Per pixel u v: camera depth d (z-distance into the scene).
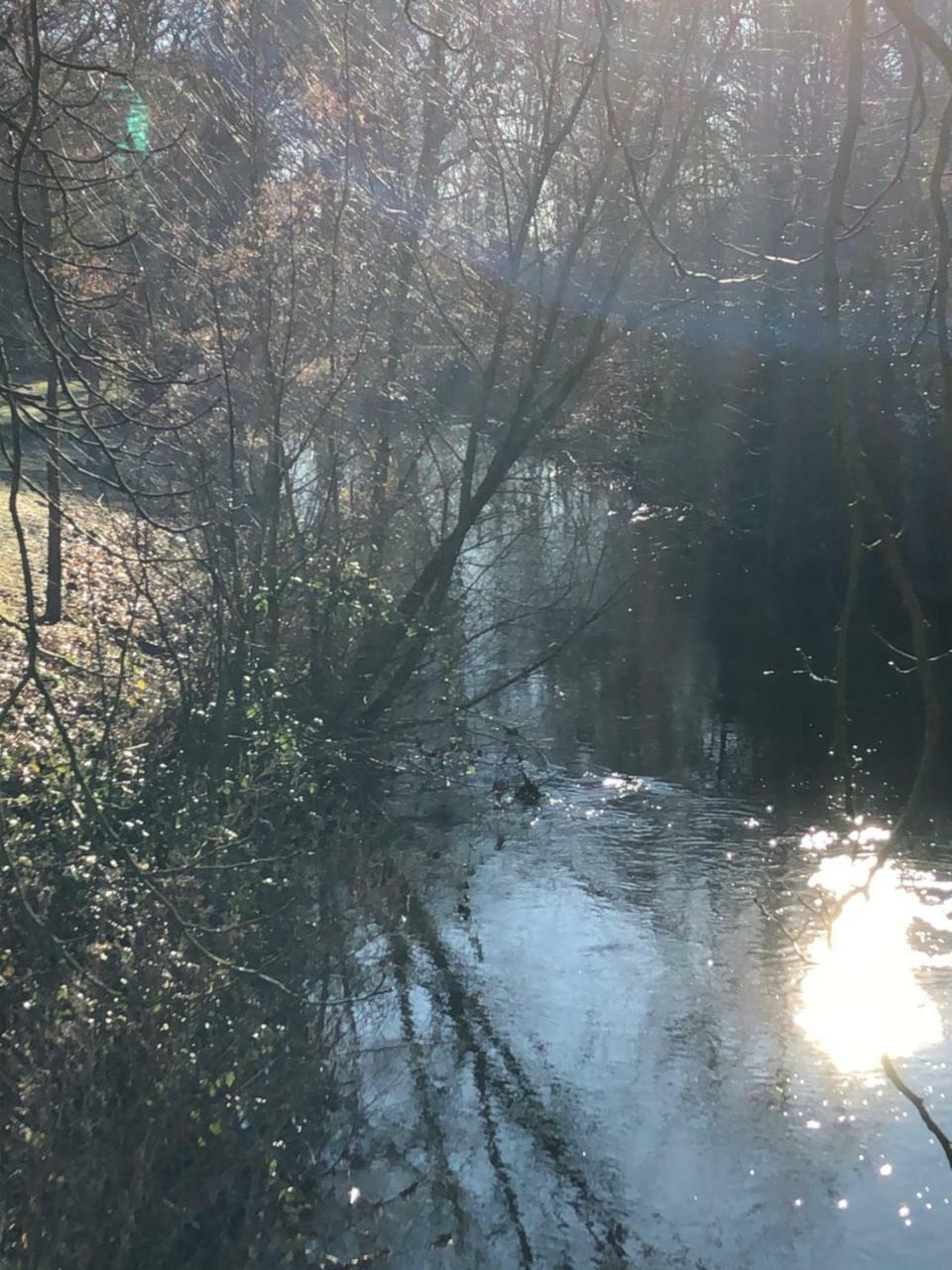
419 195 12.52
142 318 10.52
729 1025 7.20
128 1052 5.03
